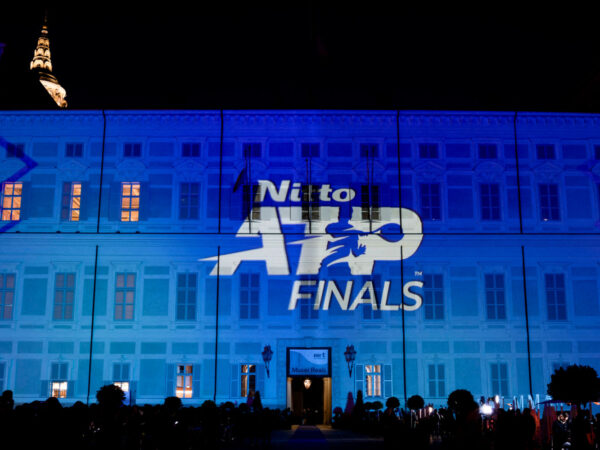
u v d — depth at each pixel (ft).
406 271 135.33
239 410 95.45
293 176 138.92
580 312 134.41
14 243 135.64
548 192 139.33
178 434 47.37
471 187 139.13
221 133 140.67
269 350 130.41
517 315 133.90
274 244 135.95
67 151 140.26
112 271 135.23
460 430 39.29
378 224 136.77
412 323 133.49
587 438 53.42
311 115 140.87
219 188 138.31
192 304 134.10
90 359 128.98
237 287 134.62
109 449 40.50
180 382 131.44
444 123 141.18
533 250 136.36
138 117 141.08
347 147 140.36
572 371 76.69
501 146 140.77
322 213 137.49
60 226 137.18
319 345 132.77
